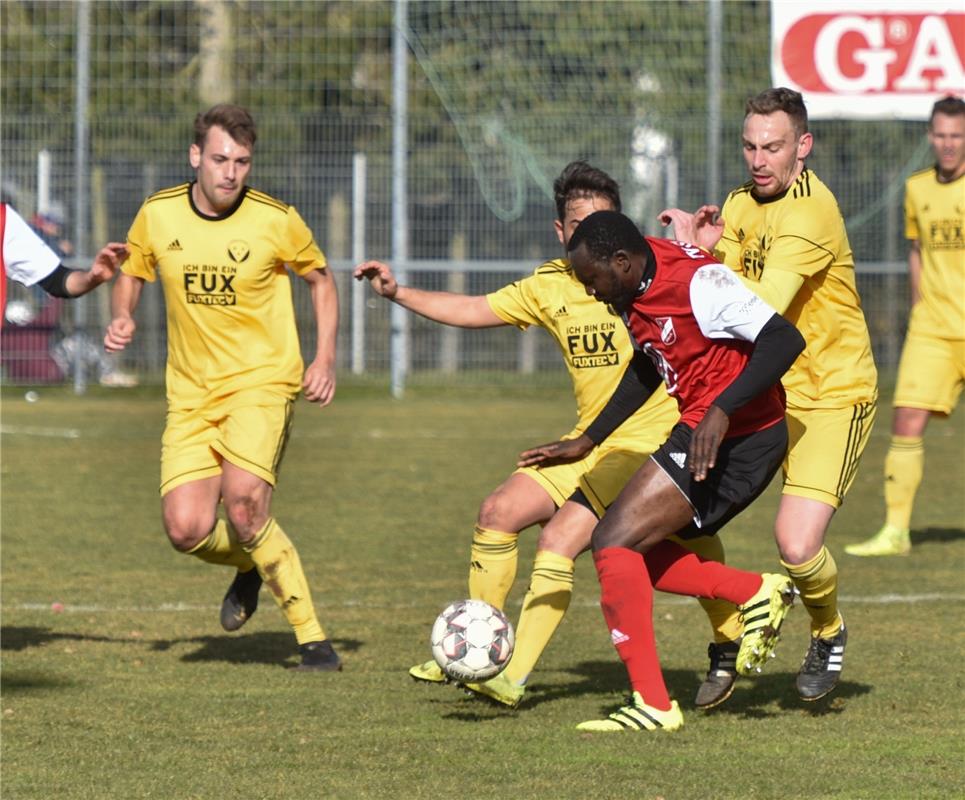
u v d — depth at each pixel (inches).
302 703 828.6
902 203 2721.5
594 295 726.5
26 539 1407.5
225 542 940.0
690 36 2733.8
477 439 2215.8
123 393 2812.5
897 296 2733.8
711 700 804.0
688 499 737.0
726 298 706.8
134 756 716.0
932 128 1342.3
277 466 928.9
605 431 834.8
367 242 2728.8
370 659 946.7
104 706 816.3
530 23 2736.2
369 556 1330.0
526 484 849.5
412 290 882.8
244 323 939.3
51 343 2797.7
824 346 818.8
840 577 1233.4
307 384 939.3
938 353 1353.3
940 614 1077.8
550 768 695.7
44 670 906.7
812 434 814.5
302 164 2726.4
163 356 2795.3
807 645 997.2
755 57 2736.2
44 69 2775.6
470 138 2723.9
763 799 647.8
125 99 2783.0
